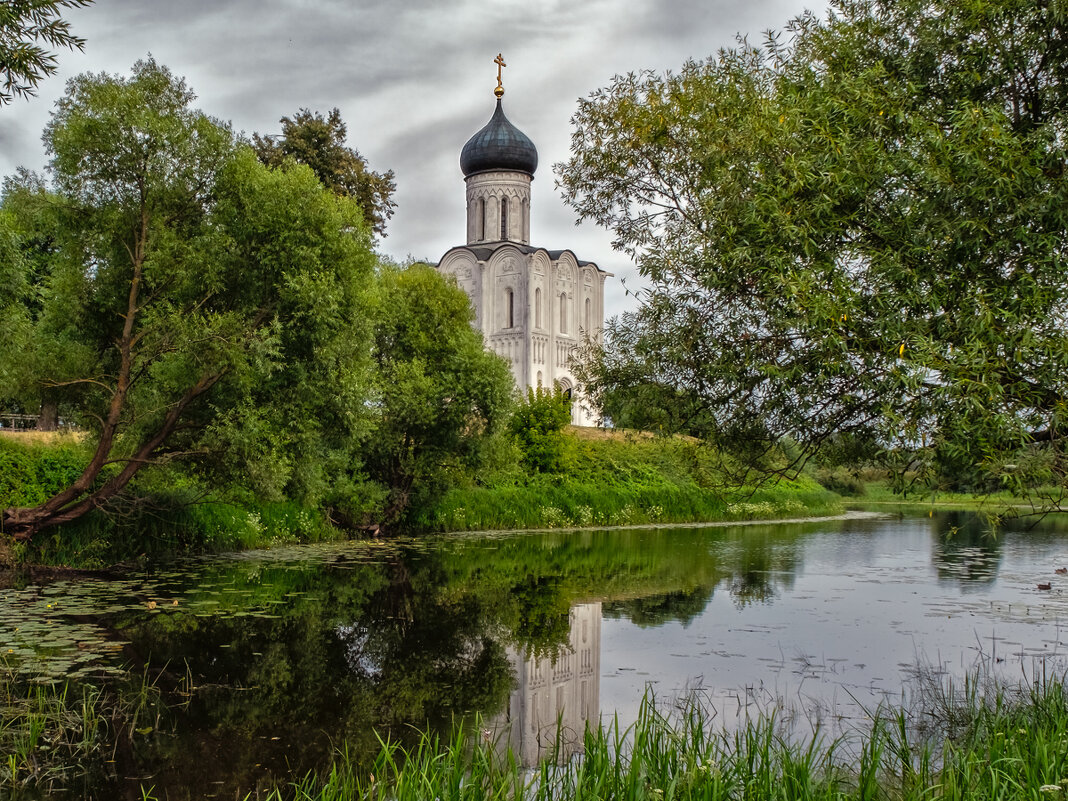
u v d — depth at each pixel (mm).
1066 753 6383
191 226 18672
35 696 9773
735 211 9641
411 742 8773
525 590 18469
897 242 8469
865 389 8703
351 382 20000
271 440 18531
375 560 22422
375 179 41938
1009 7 8891
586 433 49062
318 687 10680
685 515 43438
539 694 10492
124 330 17781
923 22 9969
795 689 10508
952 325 7973
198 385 18109
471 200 68562
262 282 18719
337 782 6789
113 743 8508
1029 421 7793
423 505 31156
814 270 8258
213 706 9766
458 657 12383
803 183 8477
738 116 10477
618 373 11406
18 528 17859
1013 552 27641
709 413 10672
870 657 12195
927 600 17250
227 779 7691
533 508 36906
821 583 19844
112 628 13281
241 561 21172
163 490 21203
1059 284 7863
